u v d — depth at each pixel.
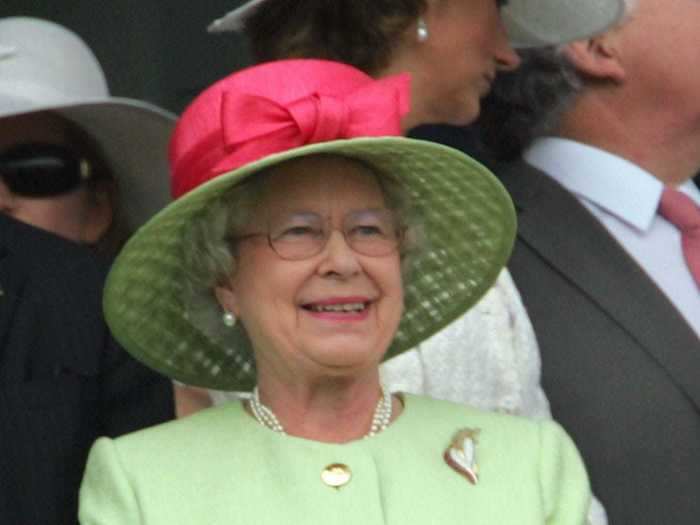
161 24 22.38
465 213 13.98
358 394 13.34
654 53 17.77
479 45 15.96
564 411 16.73
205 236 13.26
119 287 13.60
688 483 16.56
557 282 17.19
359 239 13.12
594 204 17.92
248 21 16.33
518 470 13.31
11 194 16.94
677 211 17.92
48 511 14.77
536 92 18.03
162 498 12.95
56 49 17.44
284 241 13.04
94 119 17.25
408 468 13.19
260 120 13.03
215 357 14.20
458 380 15.09
